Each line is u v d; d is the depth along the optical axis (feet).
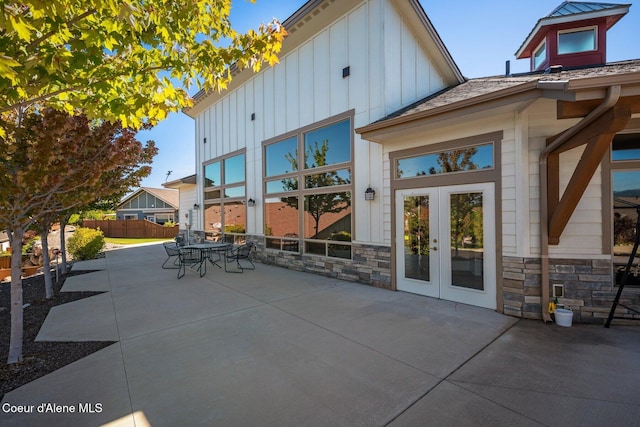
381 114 22.21
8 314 17.69
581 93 11.20
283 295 20.21
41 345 12.82
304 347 12.30
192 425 7.79
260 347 12.34
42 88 9.66
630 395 8.96
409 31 25.34
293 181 30.01
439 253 18.97
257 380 9.88
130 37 9.16
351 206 24.20
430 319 15.37
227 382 9.78
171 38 10.31
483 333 13.57
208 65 11.03
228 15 11.39
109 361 11.28
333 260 25.71
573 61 24.49
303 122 28.60
